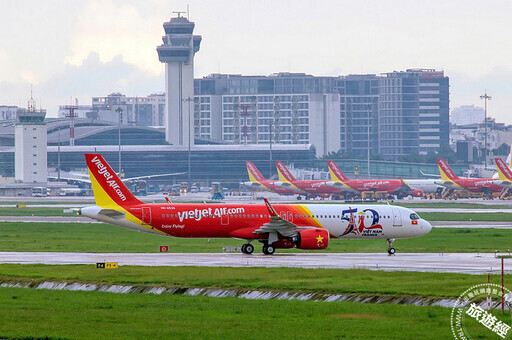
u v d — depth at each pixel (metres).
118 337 144.25
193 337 144.12
